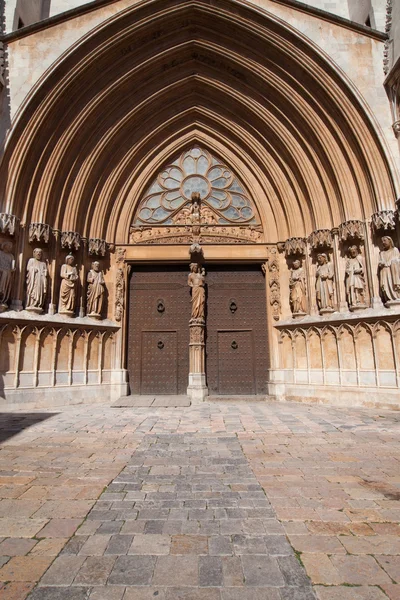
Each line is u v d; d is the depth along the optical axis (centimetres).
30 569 261
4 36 1146
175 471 475
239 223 1422
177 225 1417
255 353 1353
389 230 1100
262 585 243
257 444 611
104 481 439
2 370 1059
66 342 1202
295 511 357
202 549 288
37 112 1148
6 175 1109
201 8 1229
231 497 391
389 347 1051
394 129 1095
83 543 297
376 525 326
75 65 1180
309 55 1176
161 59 1328
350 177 1209
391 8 1143
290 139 1329
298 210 1355
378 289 1118
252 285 1409
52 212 1238
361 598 229
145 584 245
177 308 1389
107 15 1185
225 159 1474
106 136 1348
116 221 1394
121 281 1352
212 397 1265
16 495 397
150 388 1331
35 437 667
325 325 1192
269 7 1190
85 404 1170
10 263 1101
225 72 1373
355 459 522
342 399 1120
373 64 1159
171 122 1461
